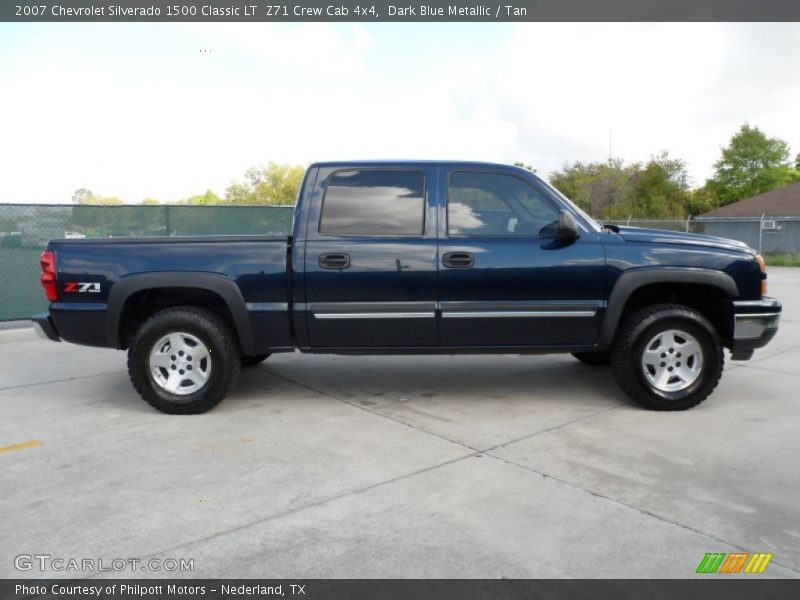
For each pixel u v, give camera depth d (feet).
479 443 13.51
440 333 15.55
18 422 15.43
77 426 15.06
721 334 16.30
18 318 31.09
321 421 15.21
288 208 38.93
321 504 10.54
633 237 15.58
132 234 33.73
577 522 9.78
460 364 21.59
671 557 8.73
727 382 18.66
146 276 15.37
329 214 15.64
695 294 16.61
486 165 15.79
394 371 20.54
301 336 15.64
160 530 9.70
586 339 15.62
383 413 15.84
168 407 15.79
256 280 15.39
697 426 14.53
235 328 16.46
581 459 12.49
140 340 15.58
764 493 10.83
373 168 15.76
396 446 13.37
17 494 11.09
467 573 8.36
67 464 12.52
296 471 12.02
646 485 11.18
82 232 32.42
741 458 12.49
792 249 83.51
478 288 15.28
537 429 14.42
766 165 169.68
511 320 15.39
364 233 15.53
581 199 145.79
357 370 20.72
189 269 15.40
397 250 15.25
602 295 15.35
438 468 12.09
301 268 15.30
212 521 9.97
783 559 8.66
